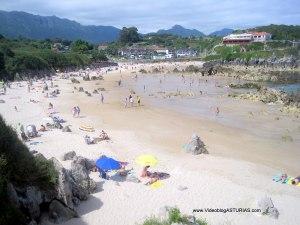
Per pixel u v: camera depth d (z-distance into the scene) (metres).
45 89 84.69
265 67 150.12
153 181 30.34
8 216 19.39
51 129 46.31
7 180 20.91
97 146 39.84
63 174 24.91
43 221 23.23
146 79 119.06
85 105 66.19
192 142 38.94
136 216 24.91
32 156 25.52
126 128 49.16
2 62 105.12
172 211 23.38
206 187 29.83
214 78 121.94
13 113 56.31
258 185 30.66
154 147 40.41
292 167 35.84
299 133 49.06
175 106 67.62
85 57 169.25
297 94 79.00
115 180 30.64
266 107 67.00
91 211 25.45
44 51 145.12
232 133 48.34
